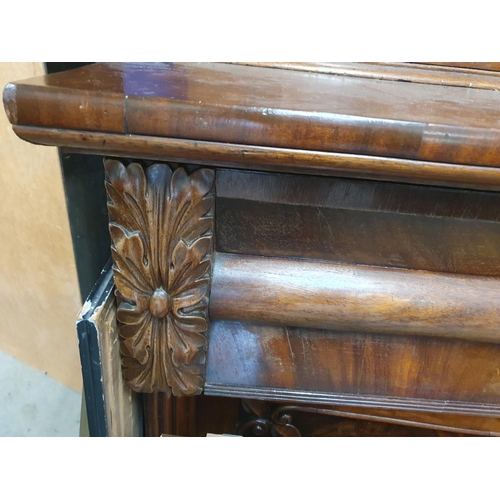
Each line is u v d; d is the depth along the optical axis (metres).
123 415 0.49
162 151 0.31
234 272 0.40
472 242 0.39
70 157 0.52
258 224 0.39
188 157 0.31
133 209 0.36
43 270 0.71
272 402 0.57
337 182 0.36
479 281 0.41
